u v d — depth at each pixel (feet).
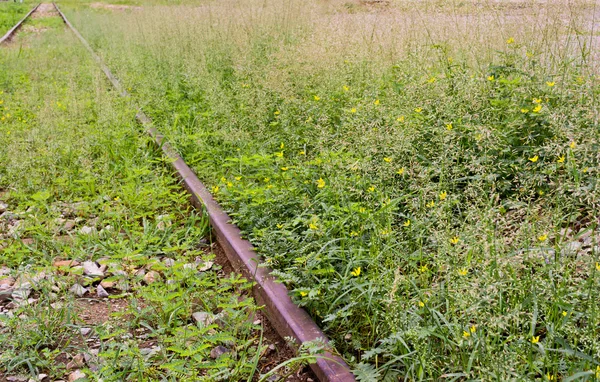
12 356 11.45
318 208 15.23
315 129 19.81
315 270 12.66
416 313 10.56
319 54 25.62
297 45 29.22
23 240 16.76
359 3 33.17
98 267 15.34
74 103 27.25
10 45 60.80
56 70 42.09
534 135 15.90
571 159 12.85
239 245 14.87
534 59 18.43
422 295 10.62
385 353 10.71
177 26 39.65
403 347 10.35
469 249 10.65
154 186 19.45
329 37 27.20
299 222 15.11
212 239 16.80
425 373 9.80
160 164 22.16
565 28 19.29
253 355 11.56
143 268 15.19
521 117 16.40
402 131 15.33
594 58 18.24
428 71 20.76
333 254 13.19
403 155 14.93
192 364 10.60
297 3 34.65
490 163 15.11
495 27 20.71
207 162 20.80
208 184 19.53
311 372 11.01
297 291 12.34
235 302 12.41
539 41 19.52
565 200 12.75
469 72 19.30
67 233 17.20
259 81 25.54
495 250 10.37
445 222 11.92
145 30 44.45
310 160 18.06
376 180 14.76
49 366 11.41
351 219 13.96
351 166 14.78
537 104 16.38
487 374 8.81
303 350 10.79
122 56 40.37
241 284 14.02
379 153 15.64
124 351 10.70
